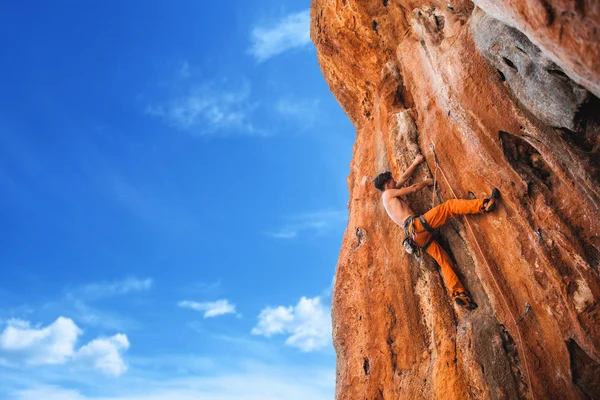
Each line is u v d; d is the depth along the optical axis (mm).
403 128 9000
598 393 6320
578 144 5945
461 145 7379
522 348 6867
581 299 6207
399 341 8812
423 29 8344
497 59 6281
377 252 9695
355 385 9414
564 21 4332
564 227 6234
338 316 10430
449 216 7590
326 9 11000
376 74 10742
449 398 7355
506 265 7059
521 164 6680
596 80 4484
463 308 7805
